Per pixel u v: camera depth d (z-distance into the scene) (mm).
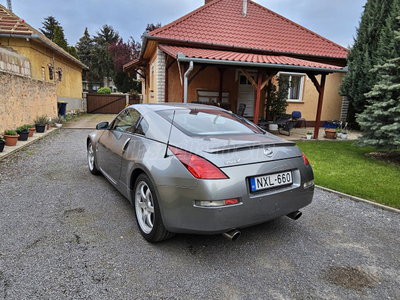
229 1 13719
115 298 1859
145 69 17781
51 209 3266
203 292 1958
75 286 1957
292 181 2578
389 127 5984
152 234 2496
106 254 2385
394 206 3631
